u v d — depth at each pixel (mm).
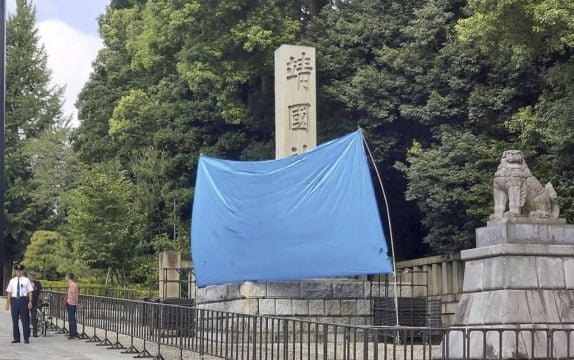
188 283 23875
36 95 49969
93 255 31156
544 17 16766
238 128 32062
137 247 32406
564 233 12977
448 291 24109
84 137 41250
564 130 19234
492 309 12547
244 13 28047
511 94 23016
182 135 32969
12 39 49875
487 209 21938
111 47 41844
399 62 25906
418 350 15297
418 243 29562
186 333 13984
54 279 40531
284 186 18547
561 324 12383
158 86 35500
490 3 17641
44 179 46250
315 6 31047
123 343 18125
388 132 26984
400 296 20734
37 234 40938
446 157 23406
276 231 18406
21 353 16125
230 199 18484
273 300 18938
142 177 33969
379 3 28391
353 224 18359
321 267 18234
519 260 12609
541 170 21312
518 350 11391
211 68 28422
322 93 27359
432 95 24625
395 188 28594
